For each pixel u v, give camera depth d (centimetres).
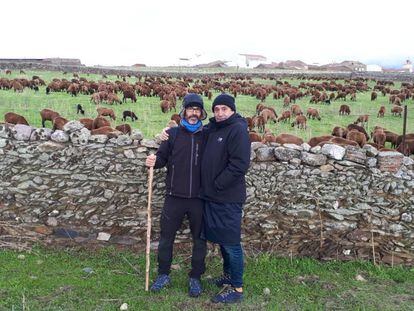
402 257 364
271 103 1719
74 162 374
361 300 306
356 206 371
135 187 373
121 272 335
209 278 334
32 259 346
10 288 302
